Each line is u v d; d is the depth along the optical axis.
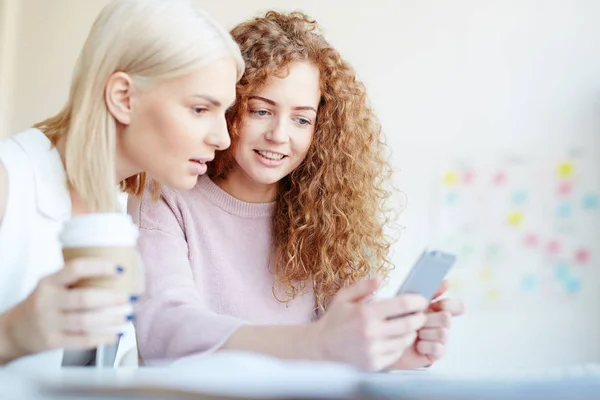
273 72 1.35
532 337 3.28
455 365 3.36
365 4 3.61
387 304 0.88
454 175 3.45
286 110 1.37
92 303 0.74
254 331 0.98
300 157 1.42
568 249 3.26
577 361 3.21
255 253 1.48
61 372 0.70
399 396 0.50
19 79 3.91
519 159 3.37
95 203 1.09
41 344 0.76
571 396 0.53
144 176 1.31
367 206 1.58
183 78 1.09
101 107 1.09
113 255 0.78
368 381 0.54
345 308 0.89
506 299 3.33
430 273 0.95
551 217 3.30
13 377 0.62
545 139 3.35
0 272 1.01
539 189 3.33
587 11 3.35
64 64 3.88
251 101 1.37
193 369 0.70
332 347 0.88
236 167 1.46
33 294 0.76
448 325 1.09
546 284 3.28
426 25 3.54
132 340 1.35
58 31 3.90
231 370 0.68
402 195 3.49
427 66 3.52
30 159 1.06
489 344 3.33
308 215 1.49
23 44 3.93
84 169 1.09
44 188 1.06
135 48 1.08
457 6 3.52
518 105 3.40
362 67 3.59
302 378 0.56
